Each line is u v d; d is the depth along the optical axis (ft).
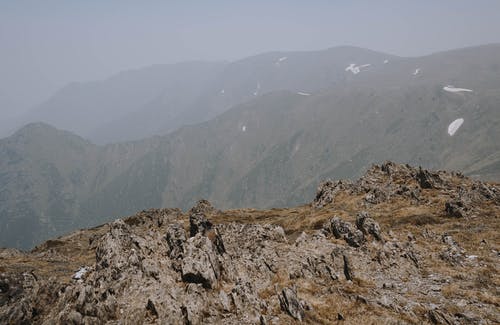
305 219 241.35
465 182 244.22
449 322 79.46
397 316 80.69
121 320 71.97
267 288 94.48
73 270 164.76
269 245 124.88
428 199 218.18
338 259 113.60
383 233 153.48
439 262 121.49
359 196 256.52
